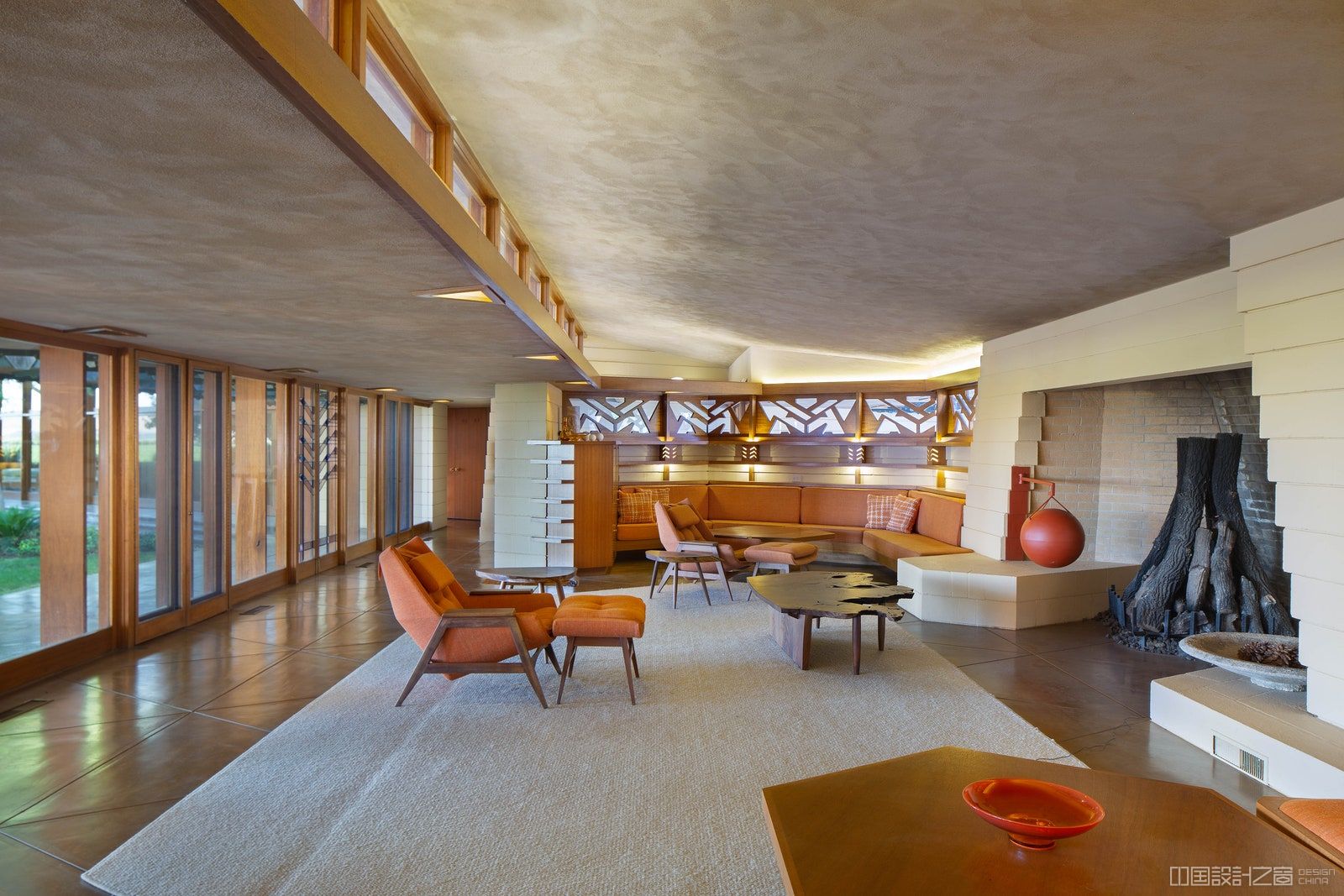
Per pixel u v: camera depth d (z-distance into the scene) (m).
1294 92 2.04
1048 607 5.54
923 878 1.62
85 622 4.70
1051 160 2.64
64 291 3.25
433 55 2.55
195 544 5.71
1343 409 2.86
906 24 1.91
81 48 1.28
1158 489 5.77
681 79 2.41
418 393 9.39
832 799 2.00
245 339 4.71
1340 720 2.98
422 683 4.21
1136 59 1.95
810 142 2.74
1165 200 2.92
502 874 2.37
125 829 2.66
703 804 2.82
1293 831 1.99
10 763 3.18
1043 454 5.93
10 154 1.76
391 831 2.62
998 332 6.02
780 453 9.34
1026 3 1.76
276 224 2.30
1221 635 3.88
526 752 3.27
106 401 4.85
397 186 1.98
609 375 9.61
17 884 2.33
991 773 2.16
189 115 1.56
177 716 3.71
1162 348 4.27
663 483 9.33
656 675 4.36
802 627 4.47
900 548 6.73
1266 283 3.15
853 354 8.38
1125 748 3.35
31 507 4.27
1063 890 1.57
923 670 4.46
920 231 3.60
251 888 2.29
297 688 4.14
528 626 4.02
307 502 7.55
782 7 1.91
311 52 1.48
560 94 2.72
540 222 4.64
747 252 4.45
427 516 11.27
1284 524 3.14
